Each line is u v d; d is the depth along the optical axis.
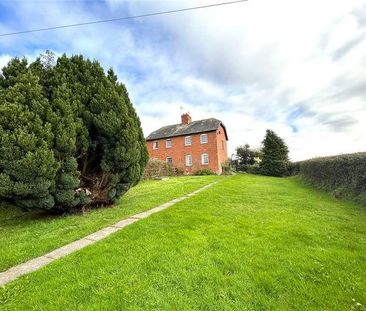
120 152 8.25
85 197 8.19
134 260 4.25
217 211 7.77
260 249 4.68
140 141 10.20
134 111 9.97
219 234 5.52
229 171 33.03
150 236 5.43
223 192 11.93
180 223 6.37
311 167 16.20
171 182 17.81
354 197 9.43
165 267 3.98
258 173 33.78
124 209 8.61
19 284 3.65
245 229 5.93
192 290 3.41
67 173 7.33
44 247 5.16
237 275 3.76
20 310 3.06
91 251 4.67
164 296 3.26
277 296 3.30
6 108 6.27
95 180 8.64
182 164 33.53
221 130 35.56
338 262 4.20
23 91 6.79
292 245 4.92
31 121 6.55
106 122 7.93
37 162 6.38
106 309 3.03
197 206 8.51
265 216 7.21
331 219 6.93
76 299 3.24
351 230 6.00
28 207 7.15
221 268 3.98
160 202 9.78
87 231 6.14
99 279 3.68
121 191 9.45
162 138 35.47
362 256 4.46
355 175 9.73
